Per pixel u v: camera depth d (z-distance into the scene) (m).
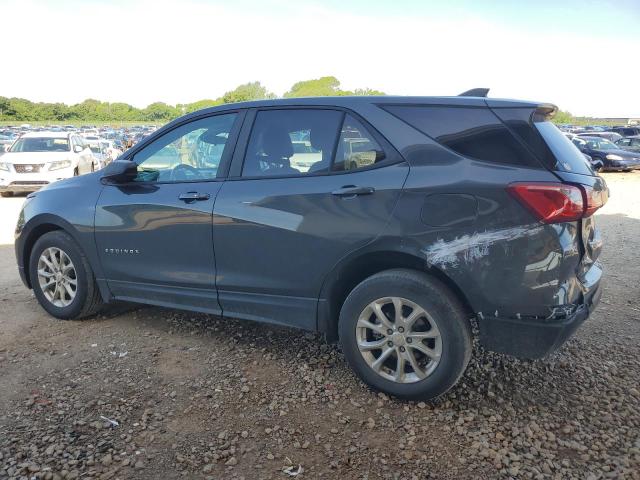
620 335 4.29
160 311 4.83
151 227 4.00
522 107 3.10
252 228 3.57
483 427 2.99
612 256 6.99
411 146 3.20
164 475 2.59
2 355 3.86
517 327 2.95
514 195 2.88
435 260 3.03
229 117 3.91
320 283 3.42
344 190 3.27
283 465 2.67
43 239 4.54
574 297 2.95
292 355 3.90
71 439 2.84
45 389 3.37
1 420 3.02
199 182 3.87
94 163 17.03
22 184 14.00
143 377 3.55
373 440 2.88
